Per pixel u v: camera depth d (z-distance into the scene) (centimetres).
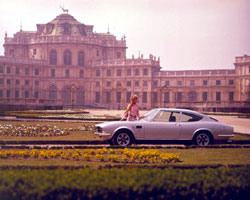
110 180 917
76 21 13750
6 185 895
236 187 932
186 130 2189
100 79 12925
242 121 5184
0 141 2284
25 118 5244
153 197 904
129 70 12619
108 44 13800
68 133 2945
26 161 1589
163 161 1614
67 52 12925
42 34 13288
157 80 12406
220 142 2347
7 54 13500
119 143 2164
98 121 4816
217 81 11700
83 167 1329
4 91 11619
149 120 2200
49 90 12725
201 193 920
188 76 12006
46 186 867
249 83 11156
